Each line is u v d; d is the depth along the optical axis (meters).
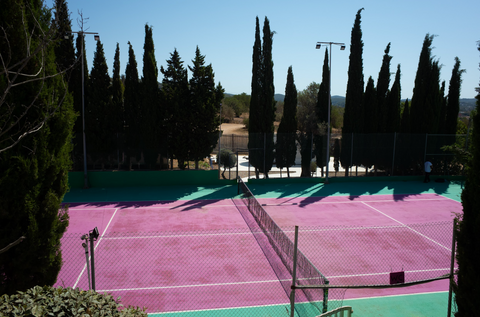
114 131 23.59
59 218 6.99
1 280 6.21
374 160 24.98
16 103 5.93
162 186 22.66
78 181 21.73
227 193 20.95
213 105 23.12
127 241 13.02
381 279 10.38
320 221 15.82
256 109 23.94
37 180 6.32
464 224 6.43
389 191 21.78
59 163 6.65
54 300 4.75
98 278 10.15
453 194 21.16
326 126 27.92
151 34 22.67
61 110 6.64
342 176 24.62
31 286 6.49
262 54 23.70
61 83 6.73
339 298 9.23
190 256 11.73
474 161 6.27
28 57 4.59
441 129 27.09
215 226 14.84
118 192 20.89
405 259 11.80
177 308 8.70
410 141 25.17
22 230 6.26
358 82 25.27
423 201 19.48
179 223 15.22
